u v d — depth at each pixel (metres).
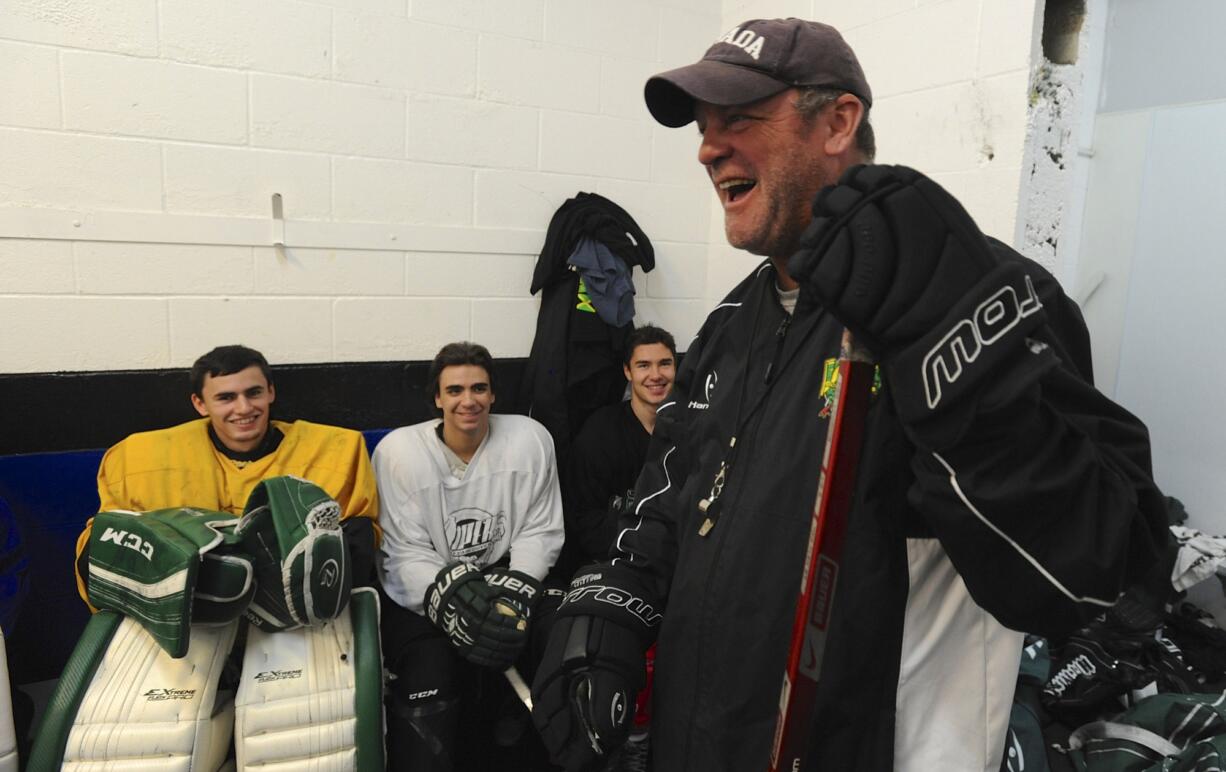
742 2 2.97
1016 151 2.06
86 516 2.14
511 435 2.28
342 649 1.57
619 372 2.80
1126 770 1.63
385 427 2.62
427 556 2.05
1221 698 1.71
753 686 0.82
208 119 2.27
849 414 0.71
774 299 0.97
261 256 2.39
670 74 0.84
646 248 2.87
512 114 2.72
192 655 1.47
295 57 2.36
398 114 2.53
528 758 2.05
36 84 2.06
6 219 2.06
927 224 0.60
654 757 0.95
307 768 1.45
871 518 0.76
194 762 1.41
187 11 2.20
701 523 0.92
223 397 1.96
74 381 2.16
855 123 0.84
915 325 0.59
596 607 0.98
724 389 0.98
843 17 2.55
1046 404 0.61
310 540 1.48
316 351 2.51
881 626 0.76
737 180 0.88
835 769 0.77
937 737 0.78
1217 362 2.45
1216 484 2.47
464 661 2.02
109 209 2.18
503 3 2.64
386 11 2.47
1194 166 2.46
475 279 2.73
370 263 2.55
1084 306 2.81
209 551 1.44
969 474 0.59
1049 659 1.88
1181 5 2.49
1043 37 2.07
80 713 1.40
